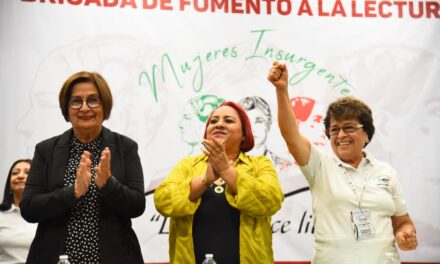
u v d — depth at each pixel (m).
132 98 3.24
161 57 3.29
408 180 3.36
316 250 2.35
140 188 2.18
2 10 3.17
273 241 3.24
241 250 2.08
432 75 3.47
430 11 3.53
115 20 3.28
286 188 3.29
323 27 3.45
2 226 3.11
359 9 3.49
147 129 3.24
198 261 2.10
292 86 3.38
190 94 3.30
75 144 2.23
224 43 3.36
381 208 2.33
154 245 3.16
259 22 3.40
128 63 3.26
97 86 2.20
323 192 2.36
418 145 3.40
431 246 3.33
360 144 2.41
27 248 3.11
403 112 3.42
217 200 2.17
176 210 2.10
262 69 3.37
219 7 3.38
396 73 3.45
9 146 3.12
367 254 2.25
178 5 3.35
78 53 3.22
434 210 3.35
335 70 3.42
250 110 3.33
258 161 2.34
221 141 2.13
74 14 3.24
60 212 2.00
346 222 2.29
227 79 3.34
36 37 3.19
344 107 2.42
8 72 3.14
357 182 2.38
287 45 3.41
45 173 2.16
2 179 3.11
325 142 3.36
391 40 3.48
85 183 1.97
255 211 2.10
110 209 2.11
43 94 3.17
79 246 2.04
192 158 2.43
